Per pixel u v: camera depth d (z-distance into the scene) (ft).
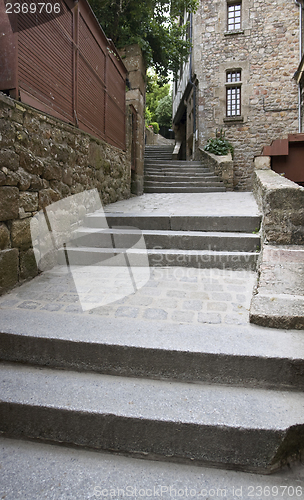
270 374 5.29
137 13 23.18
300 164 25.79
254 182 19.99
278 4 35.45
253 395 5.12
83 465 4.49
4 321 6.46
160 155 49.73
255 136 37.52
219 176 29.25
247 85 37.11
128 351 5.64
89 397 5.05
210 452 4.56
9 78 8.14
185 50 30.30
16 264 8.29
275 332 6.08
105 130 16.51
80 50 12.70
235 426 4.43
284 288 7.11
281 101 36.52
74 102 12.17
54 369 5.85
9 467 4.42
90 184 13.92
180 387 5.35
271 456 4.42
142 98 25.11
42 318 6.63
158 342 5.71
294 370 5.20
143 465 4.53
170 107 90.94
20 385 5.33
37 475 4.29
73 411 4.76
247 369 5.35
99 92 15.34
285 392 5.19
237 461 4.52
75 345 5.80
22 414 4.93
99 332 6.07
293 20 35.32
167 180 28.58
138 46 23.65
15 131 8.09
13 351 6.07
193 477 4.34
